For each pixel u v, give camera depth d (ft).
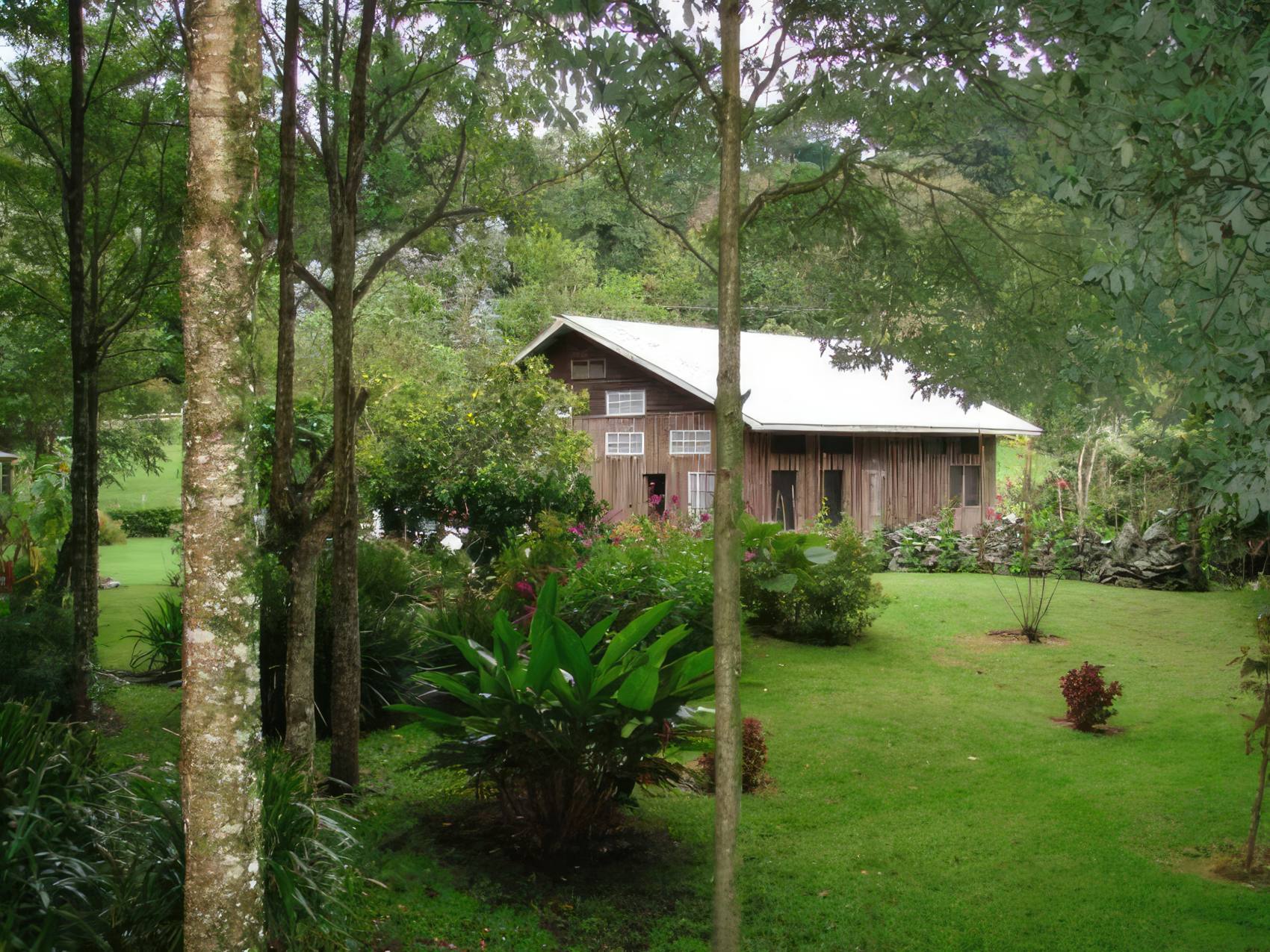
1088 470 76.69
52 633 29.66
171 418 84.48
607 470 76.84
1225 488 14.17
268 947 14.37
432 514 58.75
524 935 17.98
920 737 31.55
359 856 20.58
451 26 27.07
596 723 20.77
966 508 84.64
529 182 31.42
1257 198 12.79
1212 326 13.62
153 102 32.35
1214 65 13.58
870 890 20.31
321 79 24.39
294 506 22.81
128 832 14.93
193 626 10.68
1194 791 26.21
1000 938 18.17
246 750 10.80
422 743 29.45
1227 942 17.74
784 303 98.78
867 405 76.02
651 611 20.83
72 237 28.14
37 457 61.62
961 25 17.29
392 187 31.19
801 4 18.34
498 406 60.85
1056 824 24.00
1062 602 54.85
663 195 22.79
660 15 18.26
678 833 23.57
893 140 20.06
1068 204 15.06
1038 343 20.20
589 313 108.27
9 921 12.46
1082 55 14.66
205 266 10.73
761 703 35.55
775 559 46.34
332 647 30.30
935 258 21.66
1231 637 46.14
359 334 86.43
